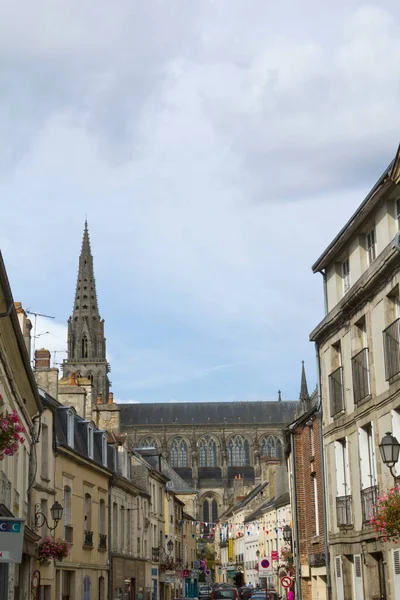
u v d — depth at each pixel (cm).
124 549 5047
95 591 4241
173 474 10862
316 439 3303
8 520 1425
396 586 2191
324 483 2930
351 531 2622
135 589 5272
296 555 3791
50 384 4291
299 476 3766
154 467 6650
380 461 2306
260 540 8212
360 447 2506
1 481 2312
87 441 4300
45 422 3456
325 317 2847
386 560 2269
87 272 16962
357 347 2588
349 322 2645
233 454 16550
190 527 9325
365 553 2459
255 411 17238
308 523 3494
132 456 5772
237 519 10425
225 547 11500
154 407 17350
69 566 3719
